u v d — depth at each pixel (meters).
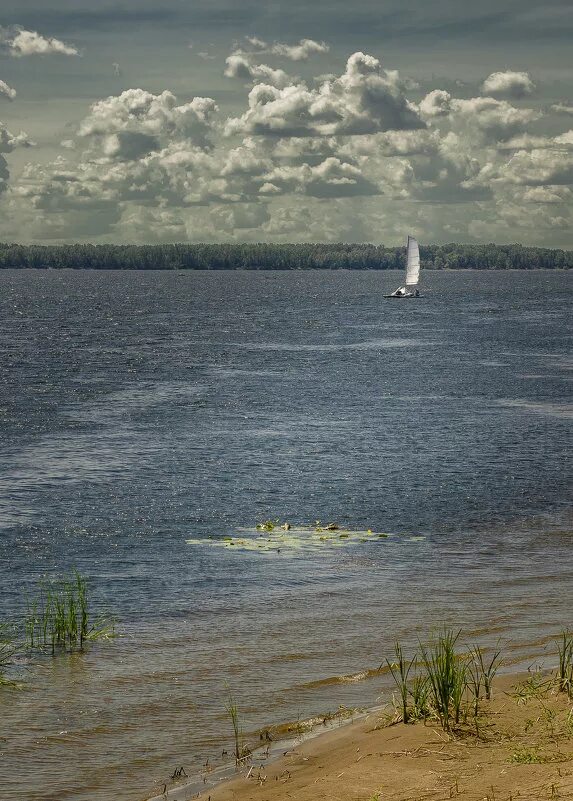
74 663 16.42
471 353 88.88
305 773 11.72
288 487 32.59
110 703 14.61
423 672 15.62
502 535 26.44
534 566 23.16
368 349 93.00
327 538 26.03
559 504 30.41
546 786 10.12
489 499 31.08
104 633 18.09
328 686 15.22
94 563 23.50
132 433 43.97
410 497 31.31
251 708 14.38
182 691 15.09
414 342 102.19
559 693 13.50
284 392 59.78
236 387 62.34
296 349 92.75
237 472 35.03
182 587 21.38
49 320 141.12
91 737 13.38
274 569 22.86
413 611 19.41
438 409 52.41
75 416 49.56
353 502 30.55
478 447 40.53
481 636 17.61
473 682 14.04
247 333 115.31
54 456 38.19
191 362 79.81
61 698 14.81
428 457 38.16
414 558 23.92
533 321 140.88
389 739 12.38
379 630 18.12
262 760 12.41
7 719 14.00
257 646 17.28
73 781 12.08
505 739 11.91
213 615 19.25
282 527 27.20
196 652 16.98
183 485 32.81
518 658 16.05
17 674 15.88
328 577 22.16
